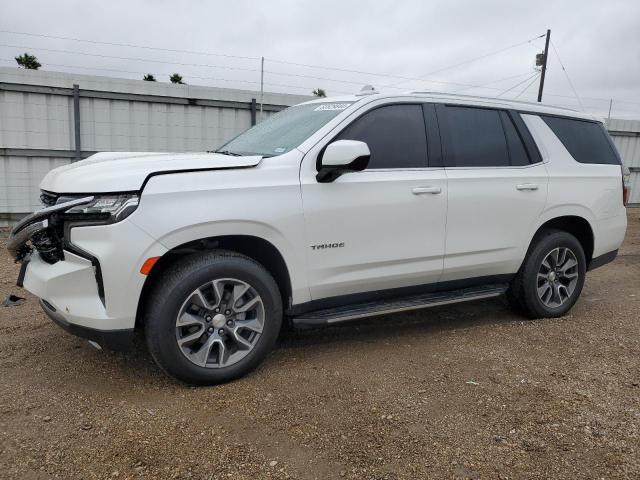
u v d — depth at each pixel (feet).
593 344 14.12
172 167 10.61
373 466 8.51
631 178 53.26
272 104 37.11
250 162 11.32
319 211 11.83
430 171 13.48
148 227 10.11
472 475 8.34
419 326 15.48
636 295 19.93
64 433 9.22
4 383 11.10
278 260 11.73
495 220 14.56
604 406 10.61
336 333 14.69
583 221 16.65
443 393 11.02
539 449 9.07
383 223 12.69
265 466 8.42
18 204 31.94
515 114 15.57
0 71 30.22
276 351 13.21
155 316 10.38
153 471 8.21
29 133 31.50
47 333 14.08
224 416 9.89
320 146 12.16
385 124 13.12
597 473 8.45
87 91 32.24
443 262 13.89
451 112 14.30
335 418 9.90
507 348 13.67
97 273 10.12
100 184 10.05
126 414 9.89
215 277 10.80
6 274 21.08
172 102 34.35
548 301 16.31
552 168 15.83
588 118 17.49
